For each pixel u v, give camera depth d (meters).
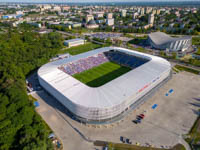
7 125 65.94
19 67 117.94
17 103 75.25
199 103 97.25
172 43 196.50
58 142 68.69
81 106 76.12
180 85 117.88
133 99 89.62
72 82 95.12
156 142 70.31
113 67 145.38
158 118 84.50
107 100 79.44
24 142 58.34
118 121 80.31
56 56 171.75
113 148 66.88
